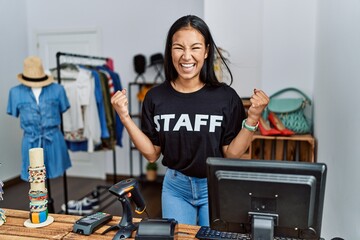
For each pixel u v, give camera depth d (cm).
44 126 283
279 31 311
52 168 288
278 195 104
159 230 114
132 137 160
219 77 275
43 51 470
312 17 303
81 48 455
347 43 166
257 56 321
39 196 138
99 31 444
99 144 351
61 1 454
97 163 471
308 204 102
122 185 128
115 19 438
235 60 324
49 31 462
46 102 283
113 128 353
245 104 296
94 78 335
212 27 326
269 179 103
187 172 161
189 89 161
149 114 166
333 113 200
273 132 280
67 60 444
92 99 334
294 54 310
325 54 238
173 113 158
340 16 185
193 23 148
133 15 432
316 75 283
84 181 458
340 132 178
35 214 136
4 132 431
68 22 456
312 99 305
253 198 106
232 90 163
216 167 108
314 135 289
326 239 210
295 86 312
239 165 106
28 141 281
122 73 443
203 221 164
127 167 458
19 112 284
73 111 334
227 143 161
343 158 168
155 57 411
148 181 429
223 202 110
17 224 138
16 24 449
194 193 163
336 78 193
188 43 147
